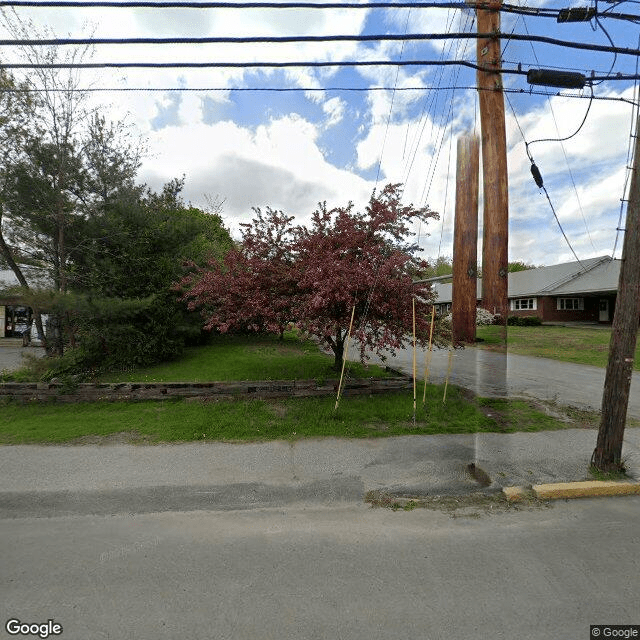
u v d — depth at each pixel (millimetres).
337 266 6777
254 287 7977
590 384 10305
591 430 6344
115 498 4191
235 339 17078
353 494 4309
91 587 2797
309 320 7211
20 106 9836
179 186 16141
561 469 4844
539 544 3381
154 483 4516
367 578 2904
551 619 2506
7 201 10055
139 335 10836
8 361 13953
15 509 3969
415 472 4820
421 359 13906
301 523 3730
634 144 4707
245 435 5949
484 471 4754
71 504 4066
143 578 2898
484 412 5730
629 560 3150
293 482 4562
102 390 7613
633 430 6422
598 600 2684
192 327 12680
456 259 5219
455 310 5355
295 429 6176
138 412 6969
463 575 2941
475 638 2354
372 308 7250
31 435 5906
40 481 4547
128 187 12414
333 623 2465
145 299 9984
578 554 3230
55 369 9062
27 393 7594
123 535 3508
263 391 7762
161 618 2508
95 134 11203
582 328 26094
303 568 3025
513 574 2957
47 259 10914
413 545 3359
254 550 3275
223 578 2900
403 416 6781
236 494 4285
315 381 7934
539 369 12836
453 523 3744
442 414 6914
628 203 4684
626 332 4688
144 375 9883
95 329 10219
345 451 5422
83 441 5738
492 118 4785
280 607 2604
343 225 7715
